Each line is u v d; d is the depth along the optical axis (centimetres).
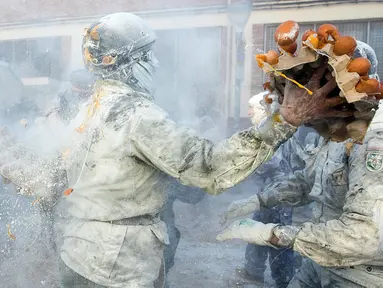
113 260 164
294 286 226
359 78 127
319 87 134
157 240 175
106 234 165
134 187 167
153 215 176
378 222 155
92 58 180
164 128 160
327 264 167
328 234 163
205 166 153
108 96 175
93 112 176
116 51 177
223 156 150
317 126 147
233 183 152
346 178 183
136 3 1095
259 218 343
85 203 171
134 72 182
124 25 180
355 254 159
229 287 346
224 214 238
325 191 194
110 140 165
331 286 194
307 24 1070
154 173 171
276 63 133
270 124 140
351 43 126
